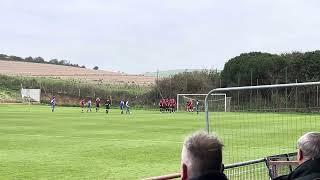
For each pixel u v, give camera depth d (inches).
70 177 624.1
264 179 428.8
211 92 479.5
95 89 4101.9
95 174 647.8
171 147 973.2
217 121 565.9
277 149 816.9
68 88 4101.9
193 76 3786.9
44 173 653.9
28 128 1482.5
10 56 6481.3
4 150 916.6
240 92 514.0
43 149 935.0
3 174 644.7
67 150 918.4
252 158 712.4
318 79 3430.1
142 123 1771.7
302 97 473.1
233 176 441.7
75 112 2669.8
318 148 207.2
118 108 3535.9
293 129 725.9
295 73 3503.9
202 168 163.2
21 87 4106.8
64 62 6446.9
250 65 3651.6
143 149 938.1
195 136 167.5
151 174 647.8
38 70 5305.1
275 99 488.4
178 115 2463.1
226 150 769.6
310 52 3523.6
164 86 3742.6
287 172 369.7
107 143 1049.5
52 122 1782.7
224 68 3843.5
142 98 3814.0
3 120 1877.5
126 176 633.0
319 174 203.5
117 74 5516.7
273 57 3624.5
